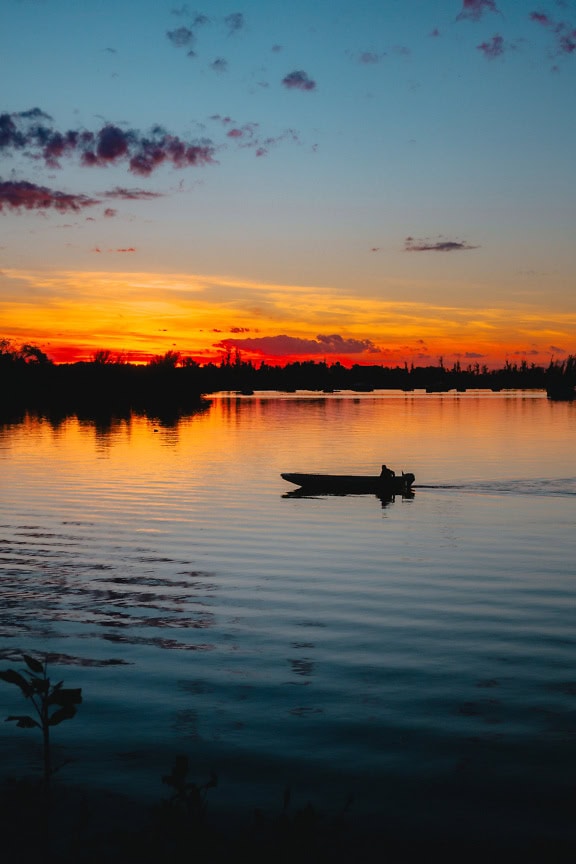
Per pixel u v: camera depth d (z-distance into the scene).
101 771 11.59
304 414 127.06
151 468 52.47
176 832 7.18
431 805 10.75
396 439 75.50
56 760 11.94
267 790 11.16
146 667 16.00
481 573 24.02
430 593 21.66
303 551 27.36
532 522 33.22
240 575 23.84
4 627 18.67
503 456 59.78
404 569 24.58
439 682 15.11
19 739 12.66
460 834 10.07
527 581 22.98
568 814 10.53
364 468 52.62
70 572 24.27
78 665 16.12
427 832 10.10
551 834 10.09
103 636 18.00
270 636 17.94
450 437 77.88
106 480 46.53
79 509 36.22
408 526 32.25
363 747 12.45
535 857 9.61
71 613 19.83
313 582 22.95
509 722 13.32
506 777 11.50
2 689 14.82
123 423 102.56
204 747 12.45
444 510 36.34
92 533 30.59
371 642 17.48
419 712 13.75
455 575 23.77
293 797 10.97
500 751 12.29
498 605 20.41
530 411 134.38
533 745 12.48
